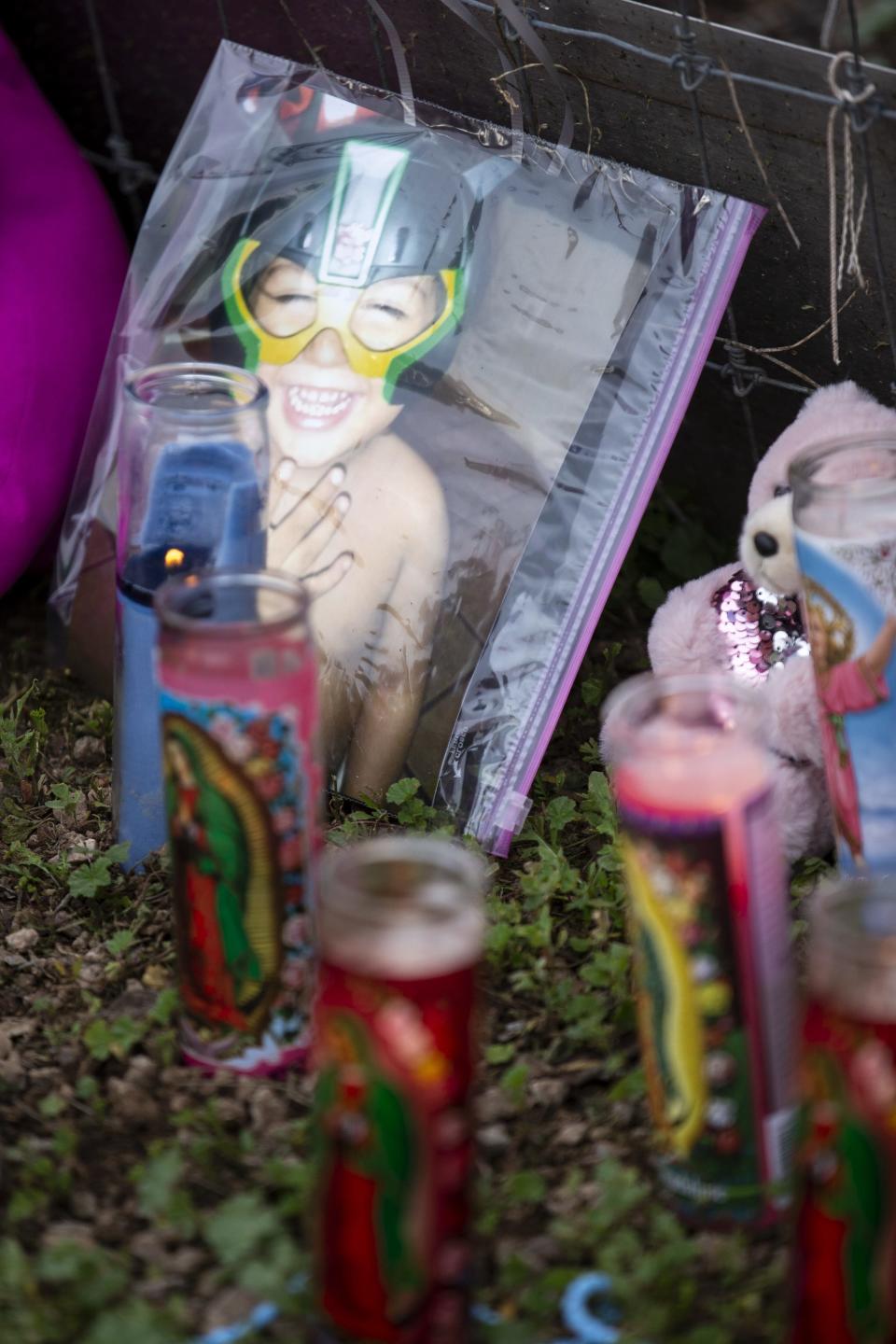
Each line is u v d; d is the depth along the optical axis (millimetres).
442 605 2205
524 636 2186
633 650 2611
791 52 2090
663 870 1488
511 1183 1590
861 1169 1289
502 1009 1866
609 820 2127
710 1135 1532
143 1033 1830
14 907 2121
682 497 2750
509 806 2162
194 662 1594
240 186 2385
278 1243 1511
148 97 2811
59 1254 1500
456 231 2266
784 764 2072
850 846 1888
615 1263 1491
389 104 2359
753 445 2555
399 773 2227
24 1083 1804
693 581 2303
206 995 1729
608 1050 1787
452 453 2221
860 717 1815
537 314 2221
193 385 2119
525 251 2240
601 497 2182
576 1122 1709
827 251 2236
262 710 1606
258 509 2078
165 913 2062
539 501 2189
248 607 1715
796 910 2006
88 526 2486
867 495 1750
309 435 2271
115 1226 1595
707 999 1499
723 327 2443
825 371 2391
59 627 2553
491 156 2279
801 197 2213
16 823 2268
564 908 2047
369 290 2273
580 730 2441
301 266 2312
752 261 2324
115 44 2770
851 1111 1287
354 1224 1374
